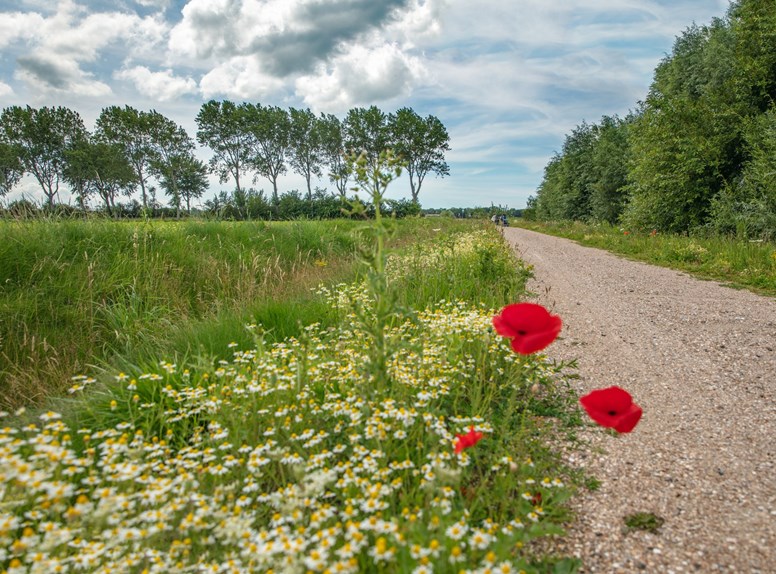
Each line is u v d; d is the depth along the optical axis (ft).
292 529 7.03
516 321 7.44
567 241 77.25
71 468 7.70
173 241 28.84
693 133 61.21
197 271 26.53
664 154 62.75
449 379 11.60
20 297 19.30
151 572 6.05
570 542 7.57
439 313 16.01
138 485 8.12
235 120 235.81
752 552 7.20
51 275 21.80
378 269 8.76
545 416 12.20
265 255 32.53
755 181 52.11
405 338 14.69
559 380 14.98
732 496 8.73
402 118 246.06
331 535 6.03
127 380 12.55
